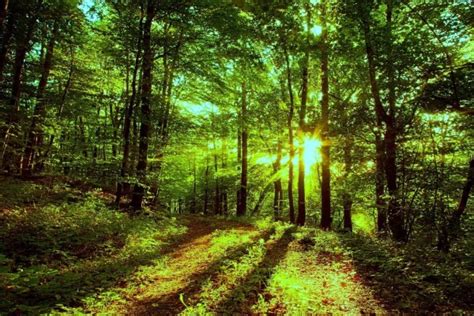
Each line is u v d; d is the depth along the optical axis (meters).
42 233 9.58
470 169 12.27
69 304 6.32
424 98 12.61
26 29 14.38
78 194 15.85
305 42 12.72
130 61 14.88
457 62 12.74
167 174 24.95
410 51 11.94
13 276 6.15
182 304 6.65
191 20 15.34
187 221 19.83
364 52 14.15
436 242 12.92
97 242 10.29
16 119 14.98
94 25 19.77
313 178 31.86
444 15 12.34
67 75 22.03
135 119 14.85
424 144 14.01
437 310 6.04
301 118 19.14
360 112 15.88
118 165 15.61
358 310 6.19
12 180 14.52
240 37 14.93
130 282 7.88
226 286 7.55
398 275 7.95
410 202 13.52
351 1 11.88
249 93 26.45
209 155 34.75
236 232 15.37
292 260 9.93
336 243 12.06
